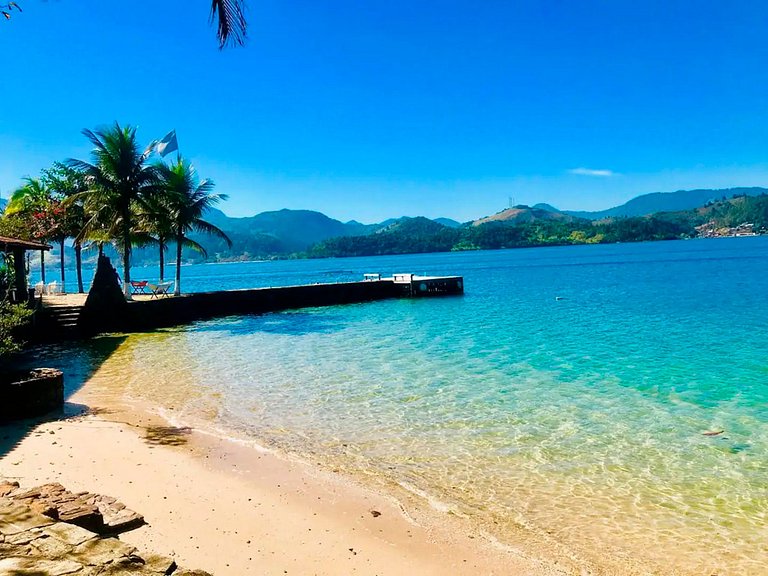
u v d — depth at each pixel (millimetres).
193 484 8711
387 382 16125
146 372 17781
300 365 18781
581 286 56219
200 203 37875
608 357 19438
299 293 42906
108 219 34219
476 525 7641
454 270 110750
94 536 5008
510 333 25594
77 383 16172
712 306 34250
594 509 8133
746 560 6727
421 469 9672
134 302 30188
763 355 19094
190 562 6352
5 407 12094
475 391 14984
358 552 6836
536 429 11781
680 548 7031
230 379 16688
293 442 11031
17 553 4660
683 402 13664
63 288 38969
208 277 132875
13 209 38781
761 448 10453
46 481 8414
